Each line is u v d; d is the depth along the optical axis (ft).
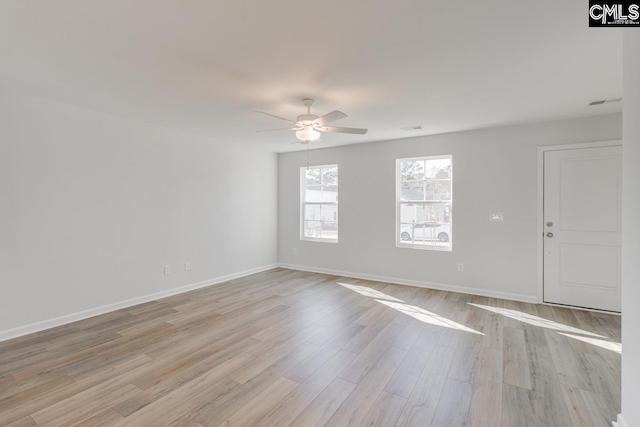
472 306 13.26
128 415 6.47
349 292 15.40
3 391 7.29
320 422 6.26
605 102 10.87
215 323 11.44
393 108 11.52
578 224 12.84
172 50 7.28
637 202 5.29
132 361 8.67
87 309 11.94
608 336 10.25
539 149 13.47
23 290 10.36
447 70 8.35
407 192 17.04
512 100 10.68
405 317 12.02
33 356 8.95
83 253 11.82
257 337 10.24
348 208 18.57
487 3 5.57
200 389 7.37
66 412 6.56
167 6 5.64
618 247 12.16
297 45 7.06
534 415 6.45
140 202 13.64
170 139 14.79
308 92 9.91
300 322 11.52
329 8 5.71
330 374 8.02
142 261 13.75
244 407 6.72
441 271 15.87
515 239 14.06
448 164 16.01
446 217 16.02
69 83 9.27
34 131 10.52
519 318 11.87
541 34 6.61
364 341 9.93
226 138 16.80
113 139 12.66
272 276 18.78
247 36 6.68
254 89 9.65
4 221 9.95
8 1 5.43
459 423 6.23
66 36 6.66
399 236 17.24
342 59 7.73
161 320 11.72
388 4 5.60
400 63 7.95
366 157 17.88
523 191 13.84
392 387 7.45
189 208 15.70
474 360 8.72
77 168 11.62
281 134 15.84
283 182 21.20
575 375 7.95
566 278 13.12
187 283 15.65
